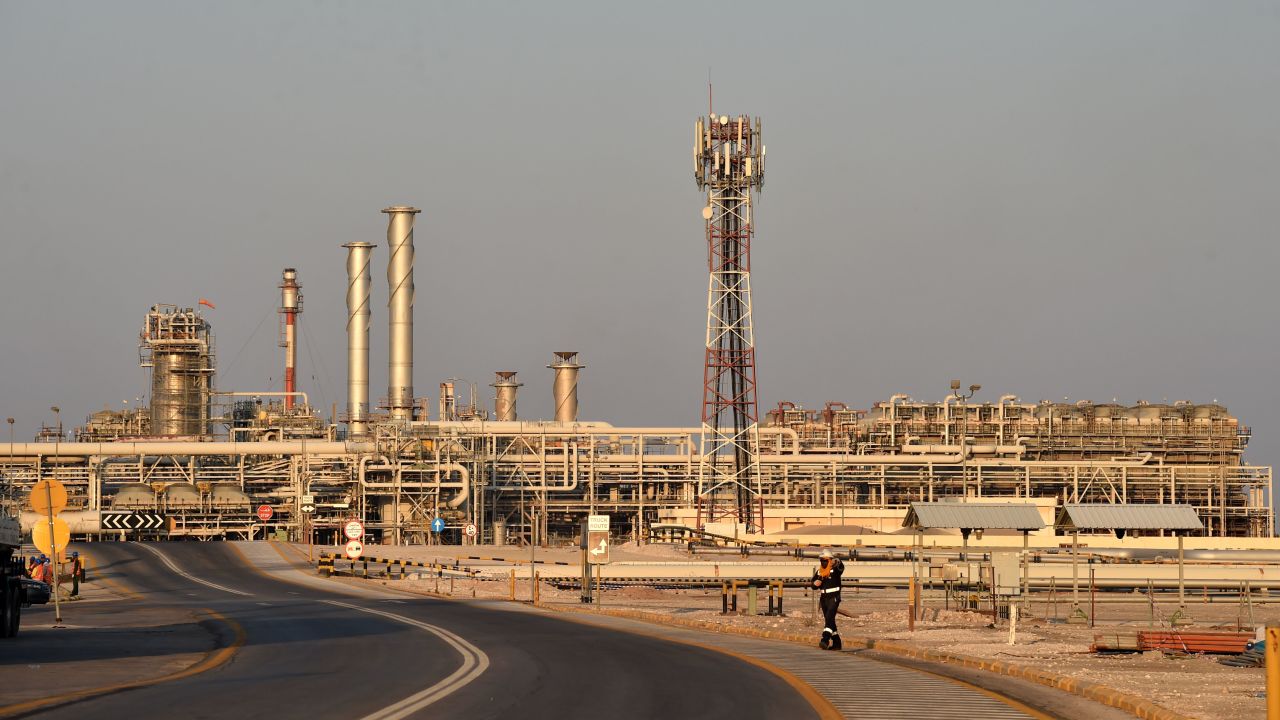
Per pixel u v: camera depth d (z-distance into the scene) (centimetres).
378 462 18225
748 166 17200
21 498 17325
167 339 19988
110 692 3078
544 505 18625
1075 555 6744
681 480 19400
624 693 3097
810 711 2820
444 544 18425
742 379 17362
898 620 6262
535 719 2633
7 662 3891
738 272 17375
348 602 7750
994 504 6216
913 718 2752
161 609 7119
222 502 17988
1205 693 3134
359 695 3019
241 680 3366
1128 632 5606
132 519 8100
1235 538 15088
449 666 3744
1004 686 3409
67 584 10175
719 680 3397
